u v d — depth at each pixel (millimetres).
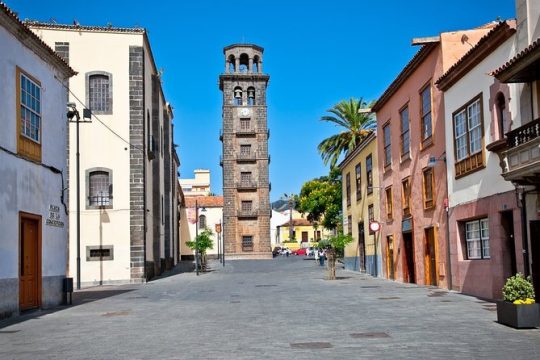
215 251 79438
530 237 13852
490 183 18062
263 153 79938
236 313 15586
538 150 13273
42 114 18484
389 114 30609
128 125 34156
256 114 80562
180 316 15305
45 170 18578
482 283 18781
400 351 9328
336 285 26469
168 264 48531
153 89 40250
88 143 33875
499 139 17562
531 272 13734
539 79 15219
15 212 16234
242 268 50031
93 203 33688
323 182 70625
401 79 27641
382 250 32469
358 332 11547
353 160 40438
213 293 23297
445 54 22266
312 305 17250
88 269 33125
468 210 19844
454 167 21125
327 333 11508
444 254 22516
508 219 17438
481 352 9117
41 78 18484
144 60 35281
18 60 16766
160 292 24891
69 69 20344
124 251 33406
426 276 24906
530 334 10867
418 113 25625
